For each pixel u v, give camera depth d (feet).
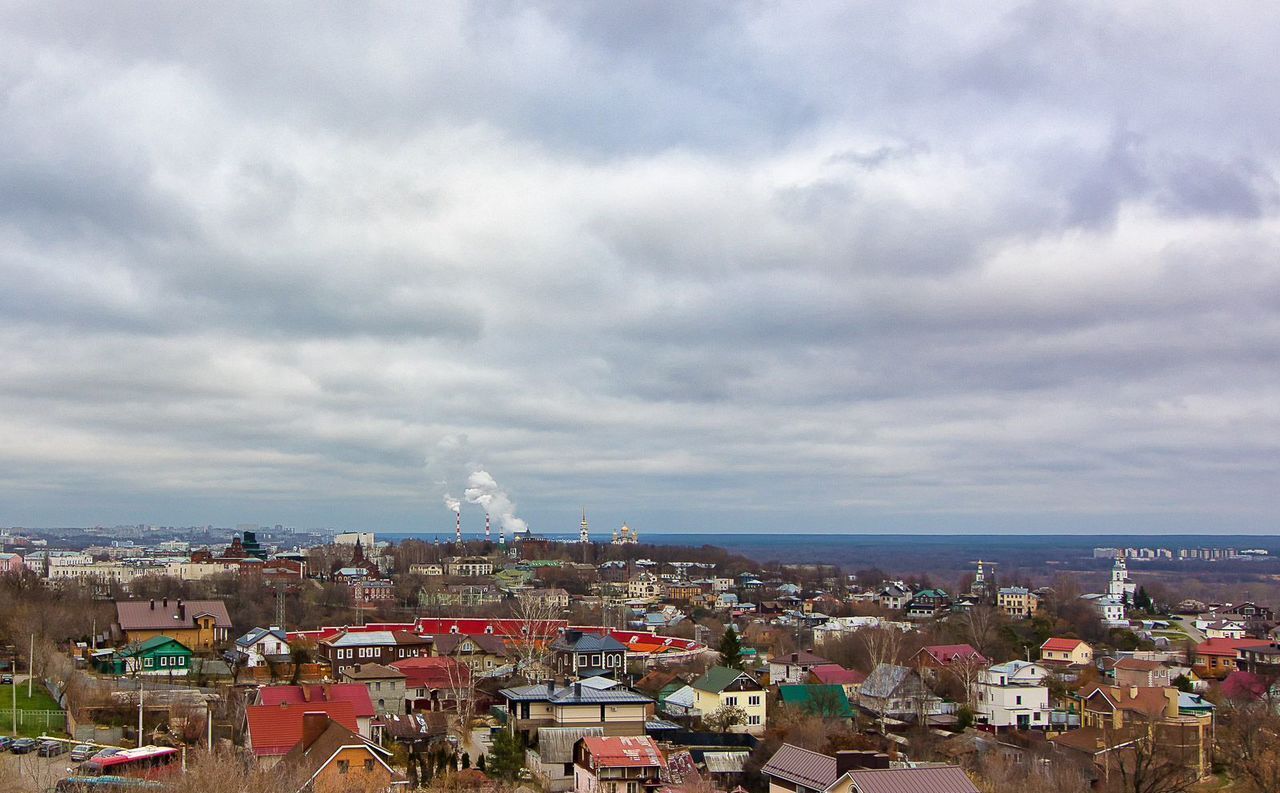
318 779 329.72
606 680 504.02
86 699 463.42
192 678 577.02
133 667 582.76
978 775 434.30
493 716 523.29
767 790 422.82
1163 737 461.78
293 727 378.32
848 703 580.30
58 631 633.61
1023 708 565.12
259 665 615.16
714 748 476.95
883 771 317.83
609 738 419.95
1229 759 483.10
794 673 652.07
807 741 473.67
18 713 439.22
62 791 307.37
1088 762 460.14
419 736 462.19
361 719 422.00
